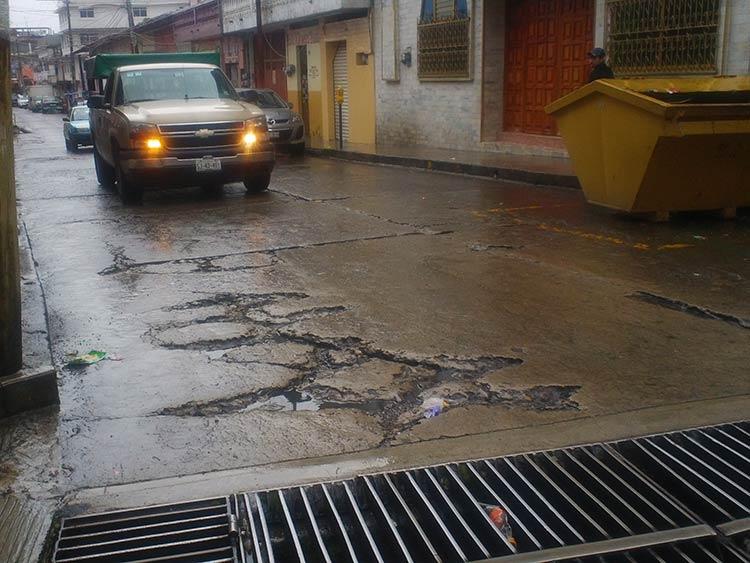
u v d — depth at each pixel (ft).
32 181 51.16
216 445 12.51
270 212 34.71
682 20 38.27
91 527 10.19
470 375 15.14
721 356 15.70
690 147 26.84
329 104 80.12
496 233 28.30
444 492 10.78
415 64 63.21
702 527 9.73
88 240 29.55
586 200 31.58
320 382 15.07
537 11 51.65
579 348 16.35
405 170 51.88
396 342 17.04
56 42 316.81
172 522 10.23
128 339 17.84
